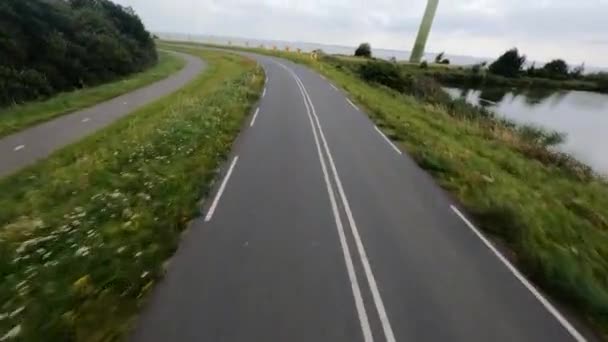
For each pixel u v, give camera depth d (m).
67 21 29.06
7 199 9.00
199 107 18.84
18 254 6.77
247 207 9.62
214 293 6.43
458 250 8.37
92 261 6.77
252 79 30.20
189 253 7.55
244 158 13.27
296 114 20.70
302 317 6.02
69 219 7.98
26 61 22.47
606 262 8.34
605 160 22.22
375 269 7.41
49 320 5.39
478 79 60.25
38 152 12.23
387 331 5.87
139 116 17.70
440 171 13.20
